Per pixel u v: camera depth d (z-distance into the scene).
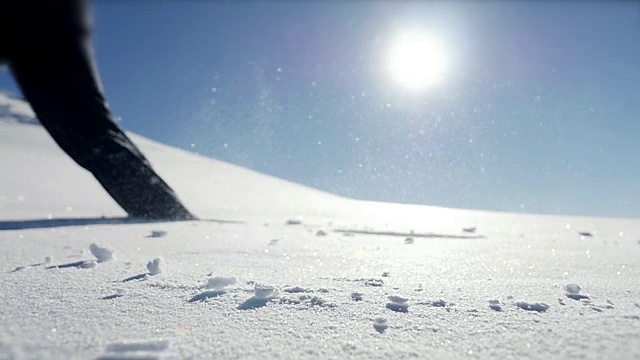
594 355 1.27
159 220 6.66
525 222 11.91
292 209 12.80
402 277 2.42
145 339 1.35
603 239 5.95
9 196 11.35
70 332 1.41
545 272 2.70
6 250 3.30
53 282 2.14
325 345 1.33
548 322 1.56
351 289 2.04
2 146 20.08
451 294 1.99
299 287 2.03
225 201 13.75
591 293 2.07
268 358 1.23
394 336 1.42
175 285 2.09
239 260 3.00
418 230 6.97
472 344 1.35
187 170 21.00
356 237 5.07
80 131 5.78
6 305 1.72
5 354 1.19
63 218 6.80
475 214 16.44
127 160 6.56
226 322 1.54
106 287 2.05
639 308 1.78
